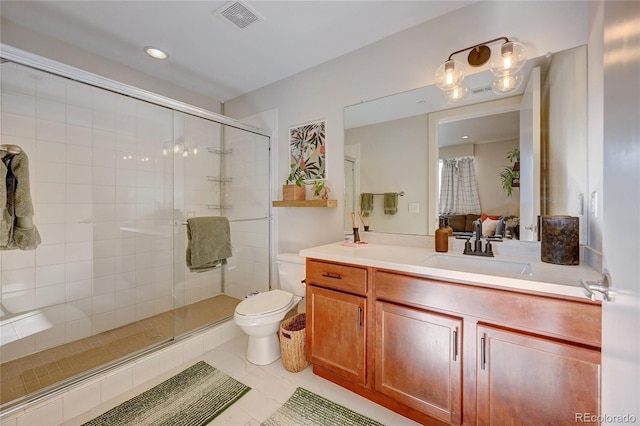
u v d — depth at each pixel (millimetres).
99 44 2045
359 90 2111
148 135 2525
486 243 1578
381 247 1882
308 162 2424
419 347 1306
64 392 1417
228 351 2104
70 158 2092
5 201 1493
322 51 2146
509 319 1090
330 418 1411
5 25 1766
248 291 2885
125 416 1436
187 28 1864
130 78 2393
